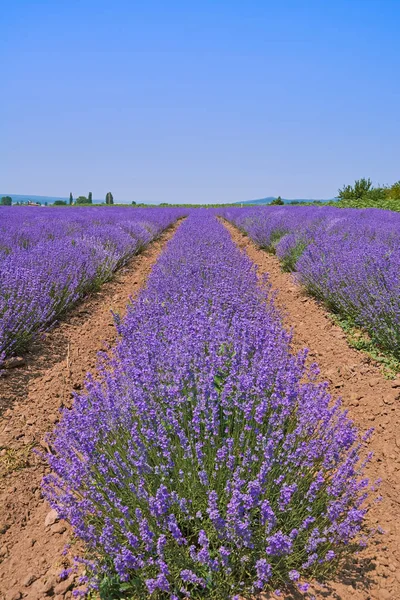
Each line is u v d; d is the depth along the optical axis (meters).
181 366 3.05
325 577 2.22
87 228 11.93
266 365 3.00
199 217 22.50
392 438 3.41
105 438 2.63
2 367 4.51
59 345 5.23
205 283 6.03
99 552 2.21
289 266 9.48
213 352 3.19
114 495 2.23
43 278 6.07
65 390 4.18
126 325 4.14
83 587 2.24
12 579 2.29
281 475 2.29
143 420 2.67
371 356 4.93
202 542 1.87
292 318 6.36
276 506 2.30
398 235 8.48
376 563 2.30
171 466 2.38
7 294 5.20
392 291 5.28
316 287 6.99
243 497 2.02
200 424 2.76
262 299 5.66
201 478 2.17
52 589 2.24
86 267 7.46
